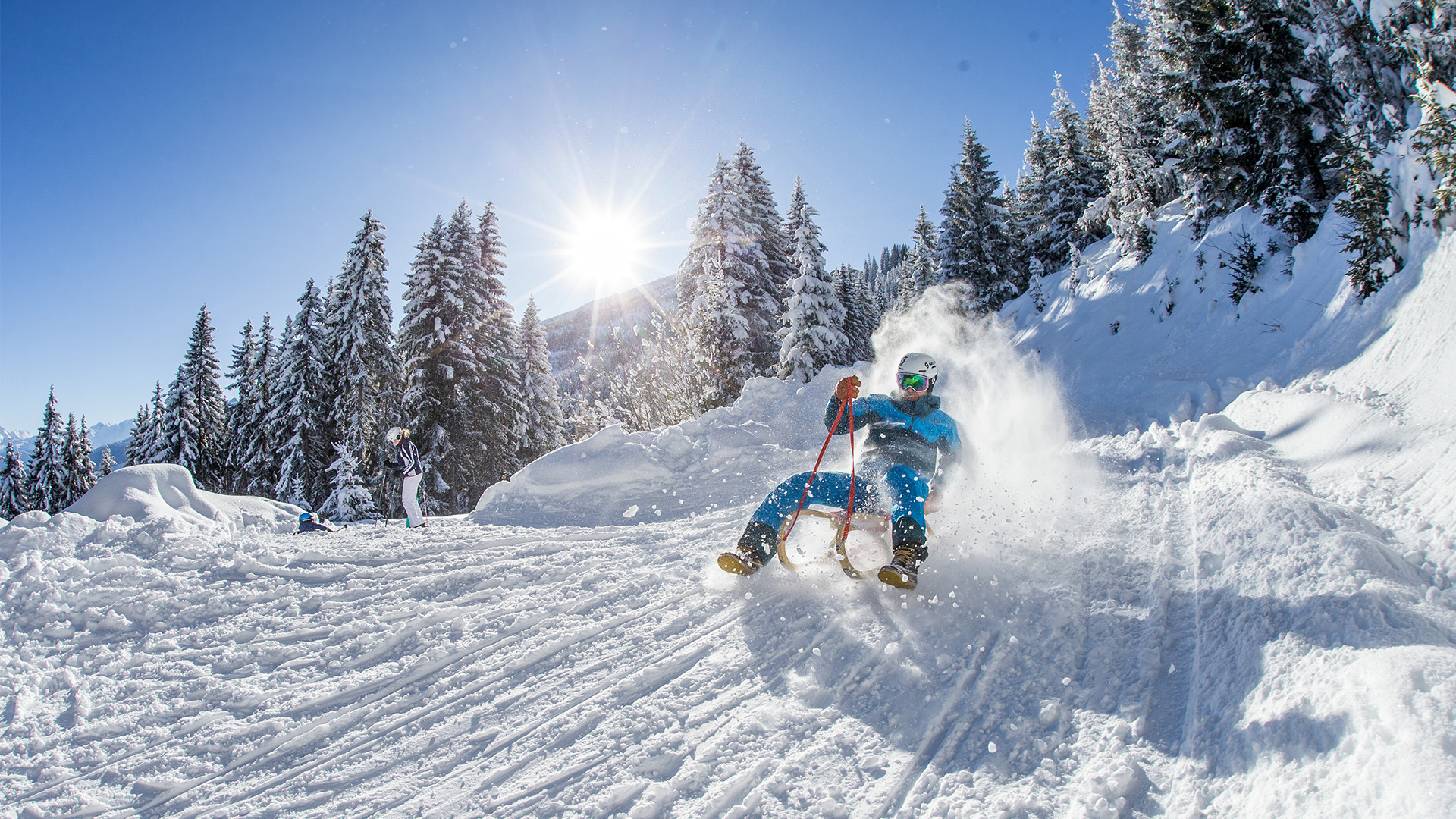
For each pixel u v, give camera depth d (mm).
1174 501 4145
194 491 6812
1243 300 8930
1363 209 6016
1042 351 14914
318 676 3033
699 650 2914
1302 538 2705
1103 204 17375
